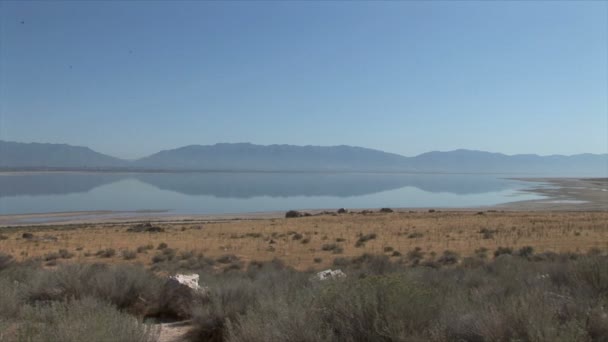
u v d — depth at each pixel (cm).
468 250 2781
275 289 886
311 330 544
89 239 3603
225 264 2425
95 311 641
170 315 1004
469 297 783
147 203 9181
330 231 3969
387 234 3694
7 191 12438
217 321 798
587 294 721
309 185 18350
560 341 471
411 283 622
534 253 2455
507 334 521
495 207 7906
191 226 4681
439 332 539
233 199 10556
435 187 16825
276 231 4056
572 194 11056
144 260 2561
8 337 577
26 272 1347
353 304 570
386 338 529
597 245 2823
